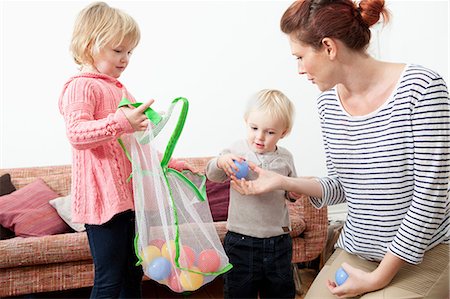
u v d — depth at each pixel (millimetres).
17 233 2328
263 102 1663
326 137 1365
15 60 2846
